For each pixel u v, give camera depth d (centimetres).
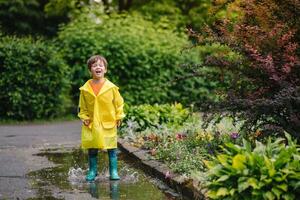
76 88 1622
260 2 697
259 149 488
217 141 776
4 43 1482
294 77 655
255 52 629
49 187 672
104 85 725
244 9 709
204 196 553
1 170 780
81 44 1617
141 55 1634
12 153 931
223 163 469
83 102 727
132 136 988
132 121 1056
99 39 1631
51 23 2392
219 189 456
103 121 717
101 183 695
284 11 684
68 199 611
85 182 702
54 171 773
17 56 1470
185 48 740
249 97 681
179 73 1655
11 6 2289
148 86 1648
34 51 1483
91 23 1705
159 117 1076
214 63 713
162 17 1934
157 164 746
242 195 455
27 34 2331
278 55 661
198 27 2112
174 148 776
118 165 810
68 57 1623
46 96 1511
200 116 1188
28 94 1482
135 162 828
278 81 630
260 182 448
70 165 820
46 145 1030
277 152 489
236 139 748
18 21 2320
